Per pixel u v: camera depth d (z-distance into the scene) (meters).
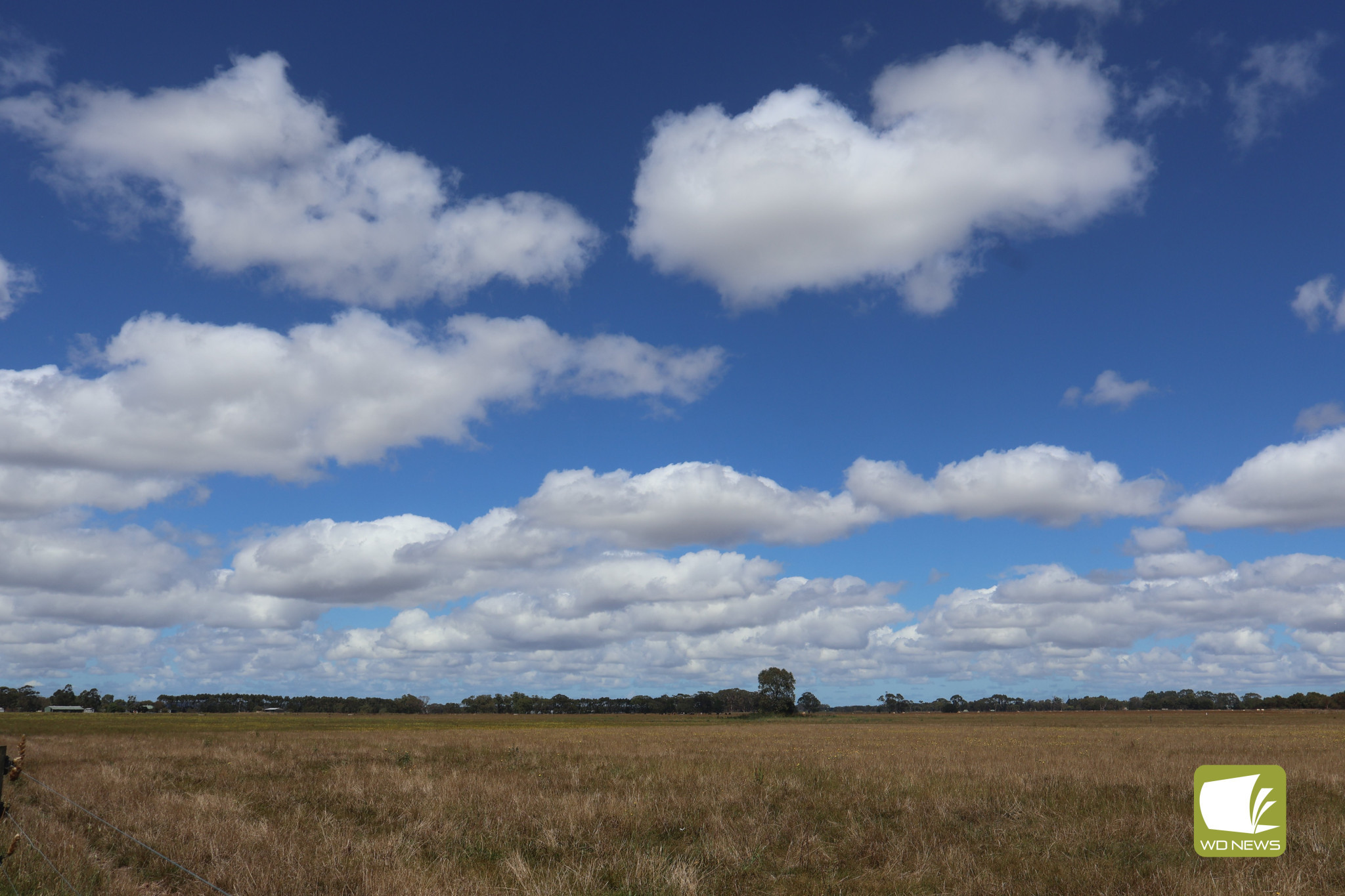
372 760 30.55
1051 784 19.81
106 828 13.55
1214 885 9.84
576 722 124.31
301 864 10.26
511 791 18.19
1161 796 17.56
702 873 11.17
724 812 16.02
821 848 12.58
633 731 75.06
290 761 30.31
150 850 10.92
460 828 14.16
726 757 32.41
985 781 20.86
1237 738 52.56
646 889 10.27
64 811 15.63
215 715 164.88
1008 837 13.67
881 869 11.53
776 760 30.02
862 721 124.62
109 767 25.03
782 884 10.84
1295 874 10.65
